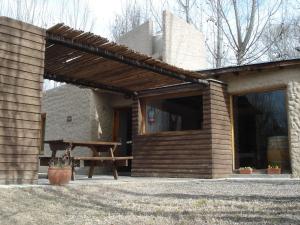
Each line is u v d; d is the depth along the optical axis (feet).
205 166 30.12
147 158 34.30
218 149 30.50
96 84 32.65
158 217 13.07
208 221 12.23
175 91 33.37
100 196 18.17
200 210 14.39
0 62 18.22
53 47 23.18
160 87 34.22
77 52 24.09
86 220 12.88
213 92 30.91
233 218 12.64
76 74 29.71
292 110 28.86
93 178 29.01
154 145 33.99
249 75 31.42
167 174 32.50
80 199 17.08
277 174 29.01
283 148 29.94
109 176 33.94
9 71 18.47
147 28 47.80
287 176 28.35
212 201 16.53
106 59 25.39
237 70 30.66
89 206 15.69
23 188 17.53
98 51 23.16
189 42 47.60
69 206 15.55
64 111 44.93
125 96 36.68
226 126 31.78
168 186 22.93
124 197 18.19
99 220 12.80
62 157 22.41
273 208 14.38
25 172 18.49
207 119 30.66
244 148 32.04
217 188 21.90
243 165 31.91
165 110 35.70
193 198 17.71
